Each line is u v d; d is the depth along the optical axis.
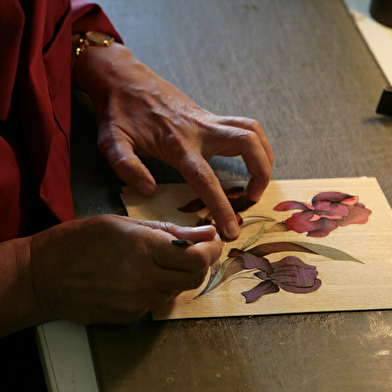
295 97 0.97
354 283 0.64
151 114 0.80
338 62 1.07
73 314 0.56
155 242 0.55
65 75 0.79
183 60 1.06
